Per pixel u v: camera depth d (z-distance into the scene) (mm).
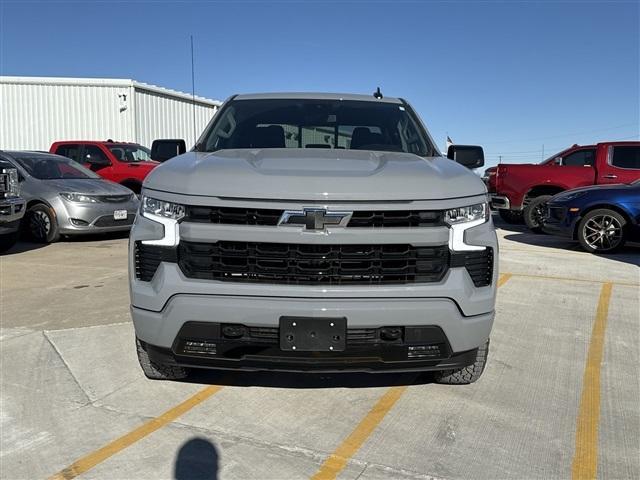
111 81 19938
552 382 3873
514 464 2850
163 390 3660
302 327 2844
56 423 3223
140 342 3465
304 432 3137
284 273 2877
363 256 2871
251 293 2852
